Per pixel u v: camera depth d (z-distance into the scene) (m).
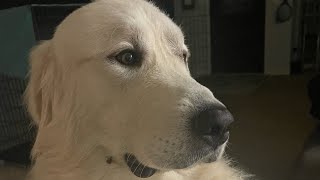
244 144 0.79
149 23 0.33
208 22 1.30
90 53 0.32
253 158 0.73
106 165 0.34
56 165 0.35
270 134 0.83
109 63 0.31
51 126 0.35
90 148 0.33
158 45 0.33
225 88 1.17
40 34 0.64
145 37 0.32
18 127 0.71
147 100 0.30
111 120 0.32
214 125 0.28
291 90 1.11
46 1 0.63
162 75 0.31
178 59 0.34
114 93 0.31
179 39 0.34
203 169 0.37
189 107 0.28
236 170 0.41
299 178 0.64
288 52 1.28
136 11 0.33
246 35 1.30
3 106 0.71
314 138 0.79
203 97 0.29
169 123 0.28
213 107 0.28
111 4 0.33
